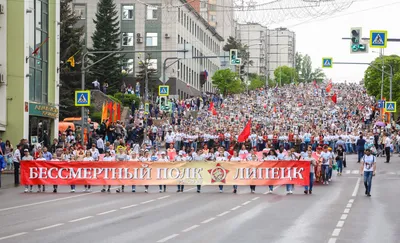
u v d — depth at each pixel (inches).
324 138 2080.5
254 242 619.5
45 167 1247.5
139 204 988.6
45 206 959.0
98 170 1251.2
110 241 622.2
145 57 3585.1
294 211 894.4
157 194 1182.3
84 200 1058.1
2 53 1723.7
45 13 1902.1
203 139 2144.4
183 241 623.2
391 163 1872.5
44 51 1899.6
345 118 3366.1
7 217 821.9
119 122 2151.8
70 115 2696.9
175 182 1242.6
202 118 3218.5
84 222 768.9
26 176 1244.5
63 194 1183.6
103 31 3334.2
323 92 5654.5
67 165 1248.8
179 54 1750.7
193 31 4471.0
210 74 5280.5
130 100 3093.0
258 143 2146.9
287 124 2965.1
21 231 692.7
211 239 636.7
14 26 1726.1
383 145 2177.7
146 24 3841.0
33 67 1818.4
